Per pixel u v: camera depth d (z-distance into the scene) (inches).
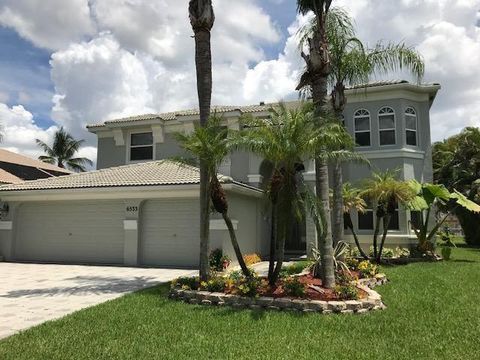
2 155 1173.1
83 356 238.8
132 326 300.7
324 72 439.2
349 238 855.1
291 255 879.1
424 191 747.4
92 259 735.7
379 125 871.7
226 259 626.2
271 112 412.2
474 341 263.6
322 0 455.2
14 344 260.4
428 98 879.7
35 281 523.2
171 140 952.3
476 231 1259.8
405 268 627.2
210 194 425.4
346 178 876.0
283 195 388.8
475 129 1304.1
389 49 551.8
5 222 780.0
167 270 628.7
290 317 323.6
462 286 458.6
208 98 454.6
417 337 272.5
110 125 983.0
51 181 793.6
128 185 687.7
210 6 458.0
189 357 237.1
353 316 327.6
